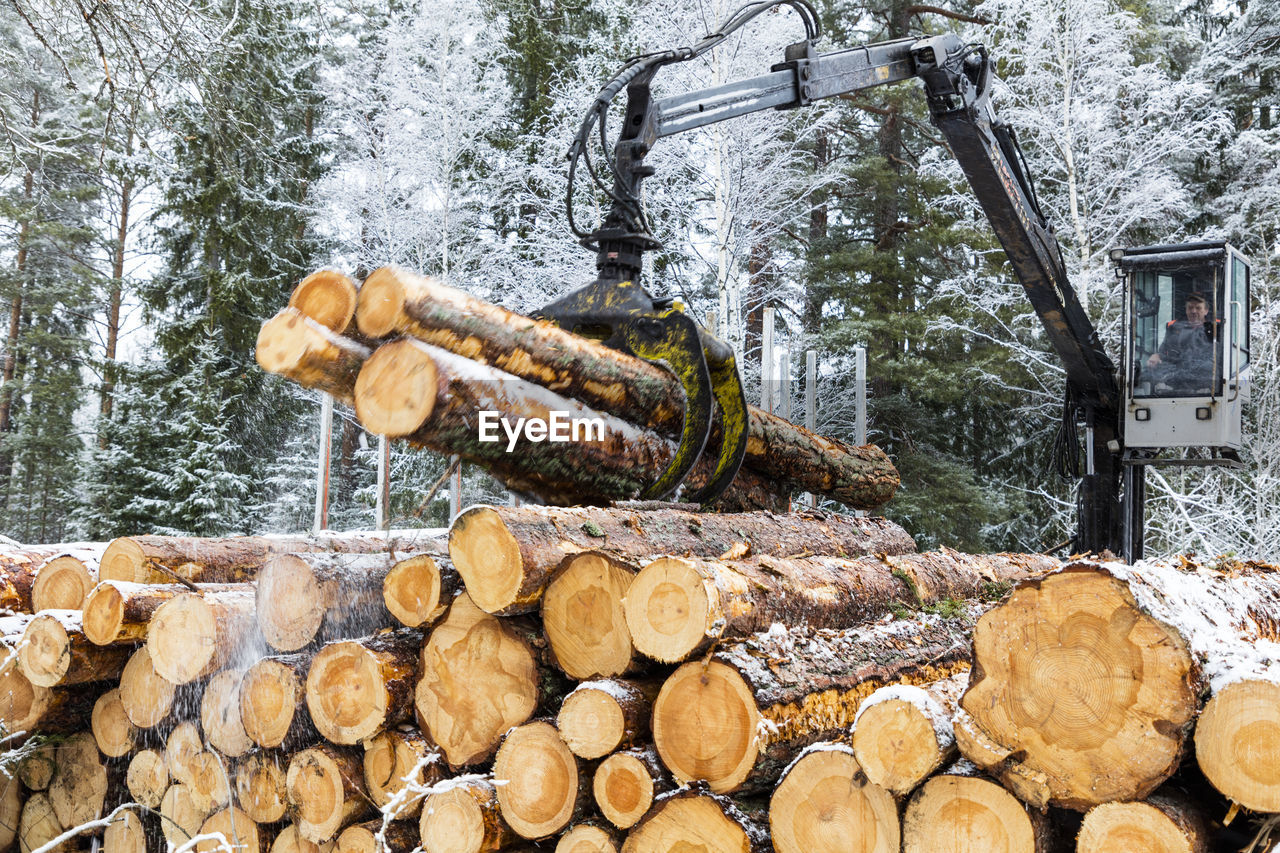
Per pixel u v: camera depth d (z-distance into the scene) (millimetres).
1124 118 17625
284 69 20062
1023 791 2326
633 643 2951
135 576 4281
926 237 20141
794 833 2600
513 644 3246
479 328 3797
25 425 24078
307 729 3551
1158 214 17078
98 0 6477
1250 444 15023
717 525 4488
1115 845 2250
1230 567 4305
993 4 17031
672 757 2838
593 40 18562
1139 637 2273
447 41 19484
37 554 4773
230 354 18797
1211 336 8297
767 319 10453
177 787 3822
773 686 2848
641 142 5129
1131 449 8742
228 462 17234
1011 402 19875
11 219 23344
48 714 4066
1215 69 20344
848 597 3908
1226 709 2201
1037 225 8023
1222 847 2434
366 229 20375
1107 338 16750
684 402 4668
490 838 3084
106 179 23750
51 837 4215
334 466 19016
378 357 3639
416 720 3438
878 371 18922
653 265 18172
